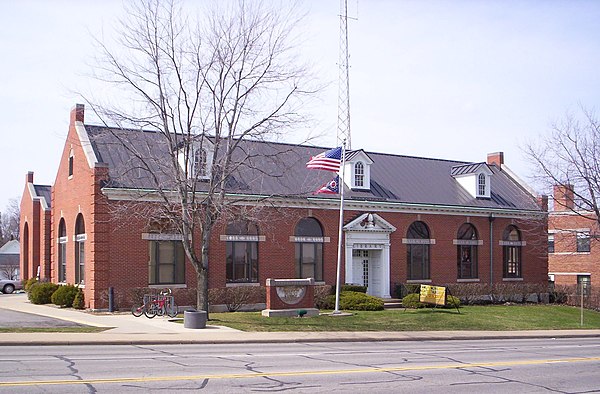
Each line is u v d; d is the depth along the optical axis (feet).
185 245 92.12
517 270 153.48
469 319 108.99
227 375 47.19
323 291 119.75
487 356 66.33
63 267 128.88
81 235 115.24
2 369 47.14
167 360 54.90
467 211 144.46
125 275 106.42
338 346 73.87
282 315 99.09
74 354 57.88
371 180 139.23
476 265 146.30
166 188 106.52
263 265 119.44
